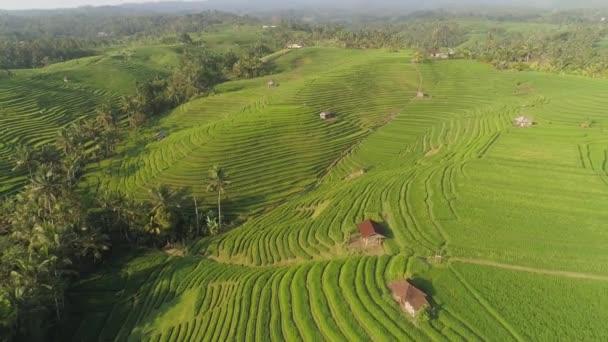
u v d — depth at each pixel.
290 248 64.69
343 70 166.50
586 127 92.38
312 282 52.41
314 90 143.12
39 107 138.25
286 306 49.97
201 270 65.94
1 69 171.12
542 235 55.06
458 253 52.78
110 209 77.62
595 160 74.50
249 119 117.00
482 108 123.12
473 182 70.19
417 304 44.34
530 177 70.25
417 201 66.56
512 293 45.88
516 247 53.16
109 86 173.88
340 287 50.25
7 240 65.38
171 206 78.38
